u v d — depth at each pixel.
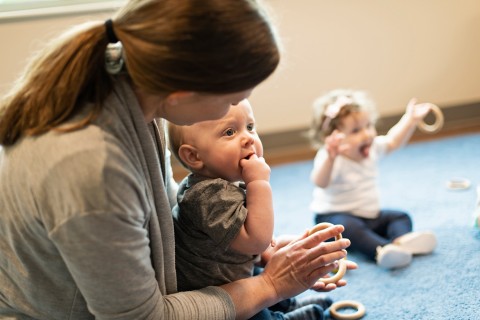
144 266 0.79
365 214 1.69
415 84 2.51
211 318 0.88
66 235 0.72
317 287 1.08
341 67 2.43
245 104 1.04
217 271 1.02
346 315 1.25
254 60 0.71
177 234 1.02
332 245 0.95
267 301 0.96
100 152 0.72
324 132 1.80
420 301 1.29
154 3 0.71
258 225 0.95
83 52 0.74
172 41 0.69
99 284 0.75
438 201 1.83
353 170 1.72
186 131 1.03
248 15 0.71
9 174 0.76
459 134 2.49
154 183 0.85
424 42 2.45
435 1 2.40
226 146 1.01
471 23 2.45
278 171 2.32
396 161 2.25
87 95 0.76
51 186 0.71
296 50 2.38
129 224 0.75
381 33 2.41
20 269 0.82
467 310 1.22
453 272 1.39
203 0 0.69
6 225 0.79
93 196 0.71
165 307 0.86
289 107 2.46
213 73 0.70
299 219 1.82
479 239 1.54
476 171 2.04
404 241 1.48
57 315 0.86
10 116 0.77
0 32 2.10
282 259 0.98
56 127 0.74
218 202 0.96
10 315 0.88
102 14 2.15
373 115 1.79
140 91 0.79
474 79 2.53
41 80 0.75
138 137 0.81
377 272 1.47
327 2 2.34
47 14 2.11
